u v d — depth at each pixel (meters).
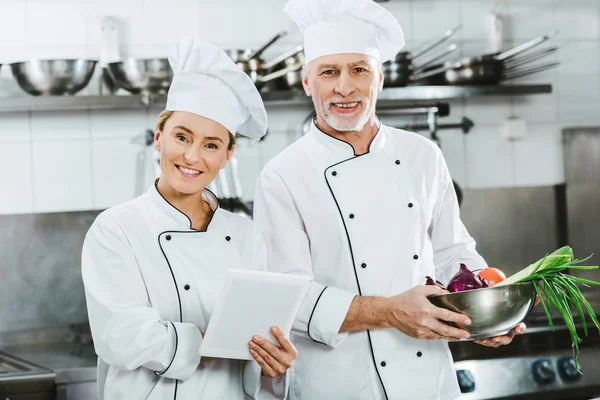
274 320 1.47
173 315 1.54
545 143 3.51
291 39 3.30
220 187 3.10
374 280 1.80
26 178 3.10
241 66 2.93
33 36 3.12
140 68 2.87
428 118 3.23
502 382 2.75
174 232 1.57
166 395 1.52
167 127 1.57
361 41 1.79
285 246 1.83
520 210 3.48
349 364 1.79
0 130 3.08
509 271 3.47
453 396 1.85
